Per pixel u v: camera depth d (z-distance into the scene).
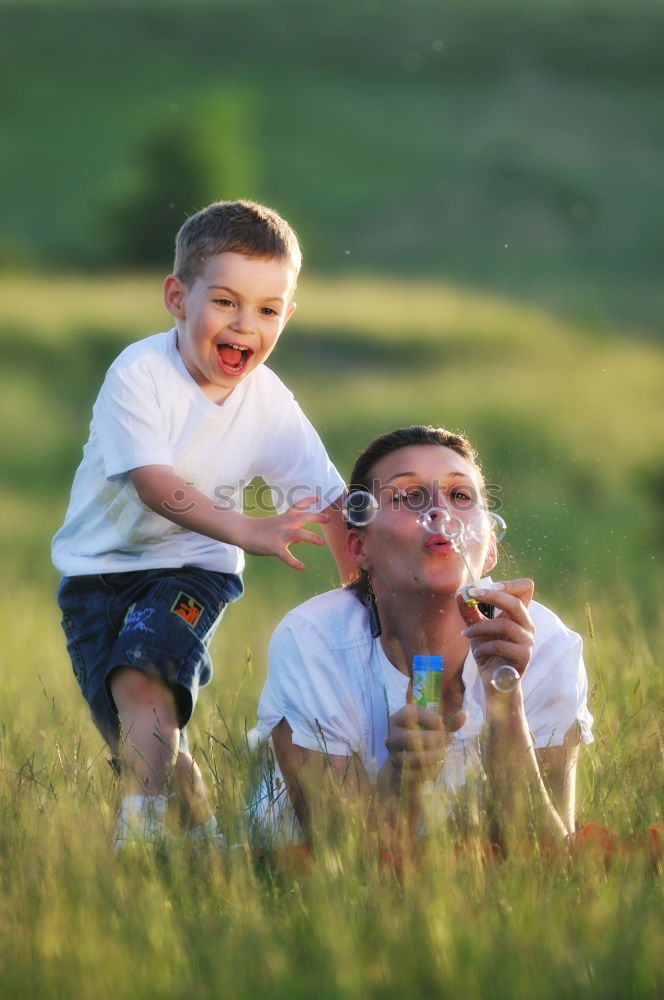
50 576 17.11
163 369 5.23
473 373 40.28
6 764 5.11
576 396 34.84
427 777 4.12
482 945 3.32
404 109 133.62
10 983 3.29
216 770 4.73
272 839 4.37
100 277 79.12
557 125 127.06
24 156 116.19
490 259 95.19
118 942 3.45
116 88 137.62
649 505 20.61
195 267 5.16
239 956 3.36
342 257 95.56
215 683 6.68
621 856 3.99
